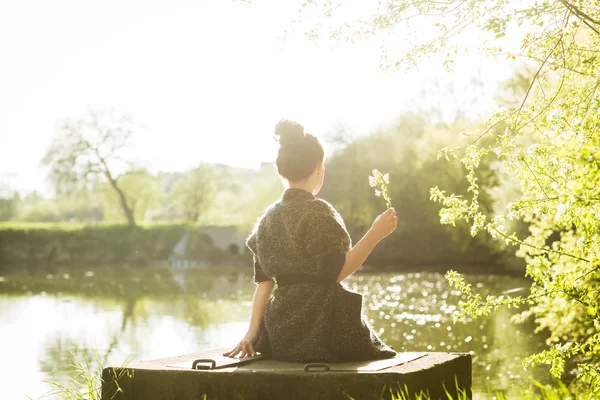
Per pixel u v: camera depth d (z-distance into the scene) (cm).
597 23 410
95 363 1551
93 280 4450
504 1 399
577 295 464
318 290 301
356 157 5147
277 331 302
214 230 6581
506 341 1619
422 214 4847
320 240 299
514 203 458
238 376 270
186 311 2662
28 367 1502
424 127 4747
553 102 447
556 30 421
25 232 6606
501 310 2203
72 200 7694
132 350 1764
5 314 2606
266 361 300
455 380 293
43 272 5356
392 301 2619
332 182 5222
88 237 6638
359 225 5159
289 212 310
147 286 3925
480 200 3612
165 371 279
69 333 2094
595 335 495
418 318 2097
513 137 452
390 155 5041
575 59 429
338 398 258
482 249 4684
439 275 3906
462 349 1526
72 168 6969
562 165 427
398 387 253
